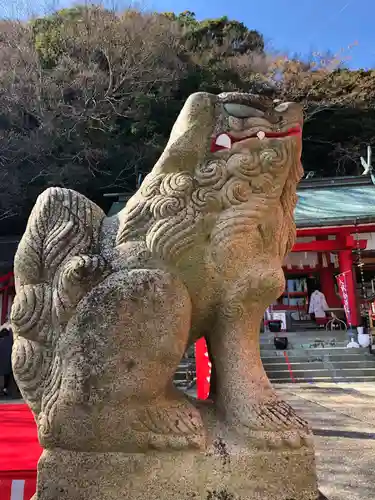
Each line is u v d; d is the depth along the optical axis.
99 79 14.77
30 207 14.81
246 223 1.36
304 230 9.14
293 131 1.45
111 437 1.22
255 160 1.40
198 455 1.22
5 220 15.23
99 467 1.22
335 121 18.89
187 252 1.35
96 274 1.30
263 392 1.32
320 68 19.27
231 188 1.38
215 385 1.46
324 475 2.07
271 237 1.42
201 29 20.52
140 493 1.19
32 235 1.40
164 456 1.22
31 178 14.50
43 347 1.33
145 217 1.40
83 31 15.63
